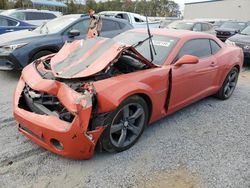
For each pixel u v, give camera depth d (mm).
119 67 3588
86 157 3109
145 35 4645
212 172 3244
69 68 3314
